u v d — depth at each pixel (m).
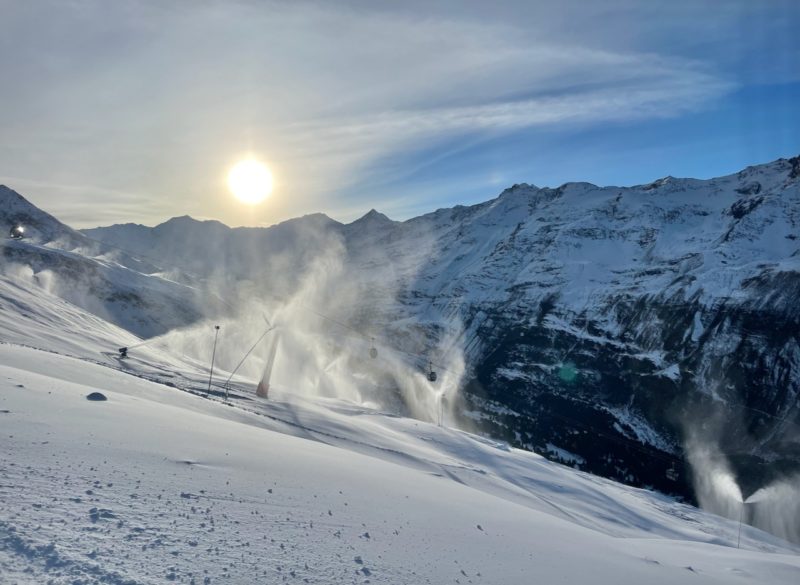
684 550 17.58
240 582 5.16
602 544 12.09
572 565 8.89
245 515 7.31
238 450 11.62
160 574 4.95
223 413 27.06
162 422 12.86
